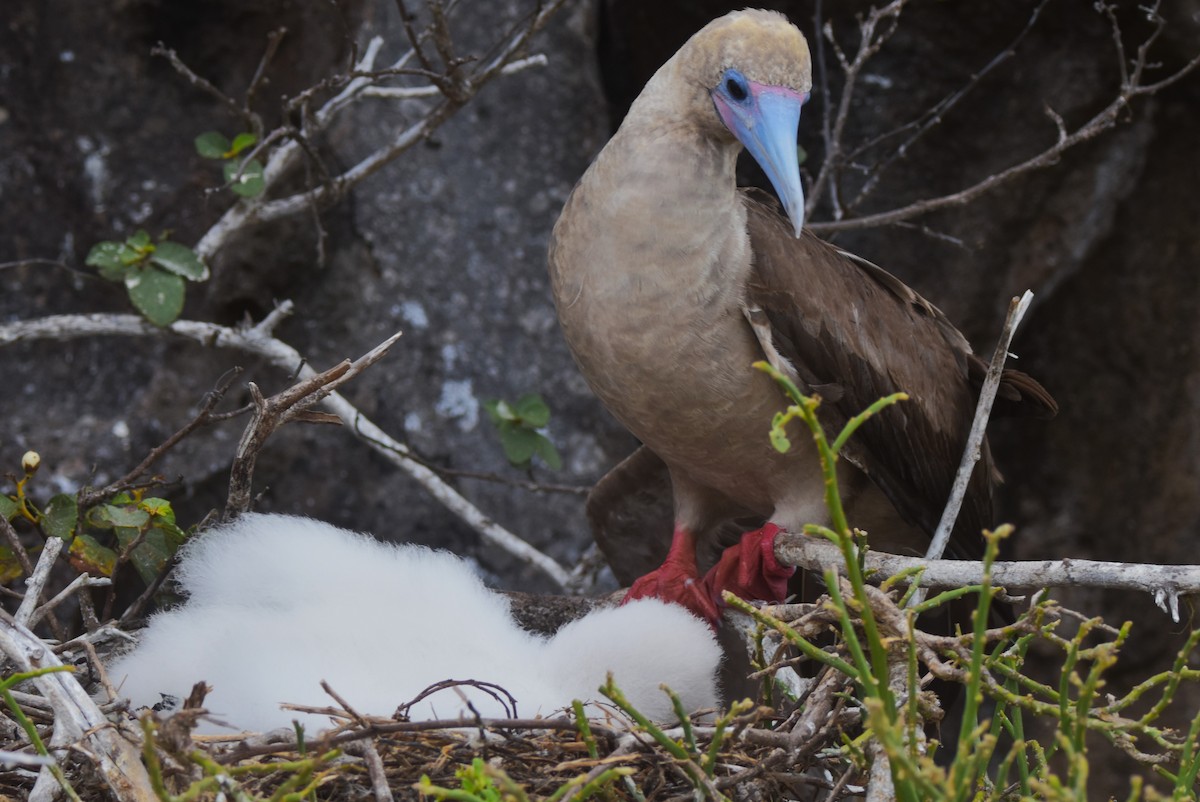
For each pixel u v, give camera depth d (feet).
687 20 44.19
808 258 27.48
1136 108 43.42
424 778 15.96
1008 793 19.42
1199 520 47.16
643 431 27.94
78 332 32.45
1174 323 46.50
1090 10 42.01
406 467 34.06
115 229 39.11
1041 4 37.60
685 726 17.40
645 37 44.93
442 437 40.19
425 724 18.24
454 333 40.93
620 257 26.08
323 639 22.36
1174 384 46.85
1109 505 47.91
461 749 19.33
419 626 23.20
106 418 37.99
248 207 33.22
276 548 24.17
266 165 34.60
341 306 40.42
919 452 28.89
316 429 39.83
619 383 27.04
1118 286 46.42
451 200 41.65
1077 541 48.08
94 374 38.47
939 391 29.40
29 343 38.27
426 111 41.47
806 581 30.48
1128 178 43.86
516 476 40.34
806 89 26.09
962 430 30.19
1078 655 16.56
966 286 44.34
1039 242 44.16
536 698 22.08
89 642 21.68
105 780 17.92
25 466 24.81
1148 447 47.42
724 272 26.02
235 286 39.52
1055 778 14.74
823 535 15.92
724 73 25.85
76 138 39.29
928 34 43.06
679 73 26.37
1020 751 18.35
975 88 43.45
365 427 34.32
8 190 38.75
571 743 19.33
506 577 39.81
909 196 44.06
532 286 41.86
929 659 18.53
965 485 25.71
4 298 38.40
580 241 26.61
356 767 18.39
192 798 15.62
